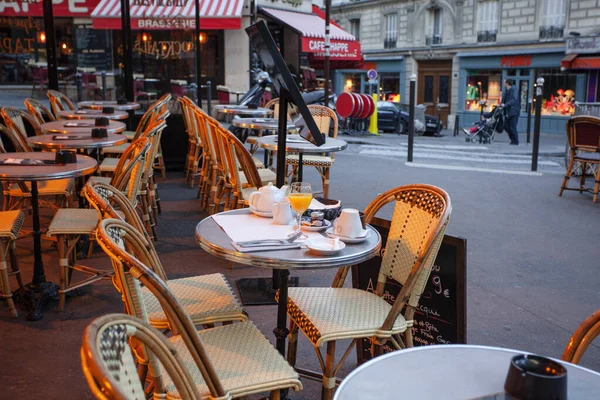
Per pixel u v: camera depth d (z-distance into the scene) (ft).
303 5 68.28
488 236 20.24
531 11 70.44
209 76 58.90
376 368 5.36
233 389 6.94
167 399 6.75
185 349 7.92
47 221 20.26
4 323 12.61
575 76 66.69
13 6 37.32
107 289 14.61
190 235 19.31
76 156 14.46
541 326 13.10
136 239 8.02
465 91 80.43
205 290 9.64
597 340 12.54
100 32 46.73
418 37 87.04
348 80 101.40
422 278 8.96
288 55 65.36
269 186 10.25
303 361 11.42
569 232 20.97
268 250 8.23
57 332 12.28
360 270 11.19
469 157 41.96
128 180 13.57
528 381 4.62
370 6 96.12
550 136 66.64
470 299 14.60
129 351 4.83
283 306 9.66
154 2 42.19
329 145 18.15
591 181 31.09
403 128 62.95
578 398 4.96
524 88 72.64
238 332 8.41
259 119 24.70
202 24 45.62
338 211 10.12
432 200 9.24
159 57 41.60
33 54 38.09
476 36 78.28
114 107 27.55
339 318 8.91
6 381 10.34
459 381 5.17
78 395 9.99
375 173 32.63
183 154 30.63
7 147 27.14
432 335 10.23
